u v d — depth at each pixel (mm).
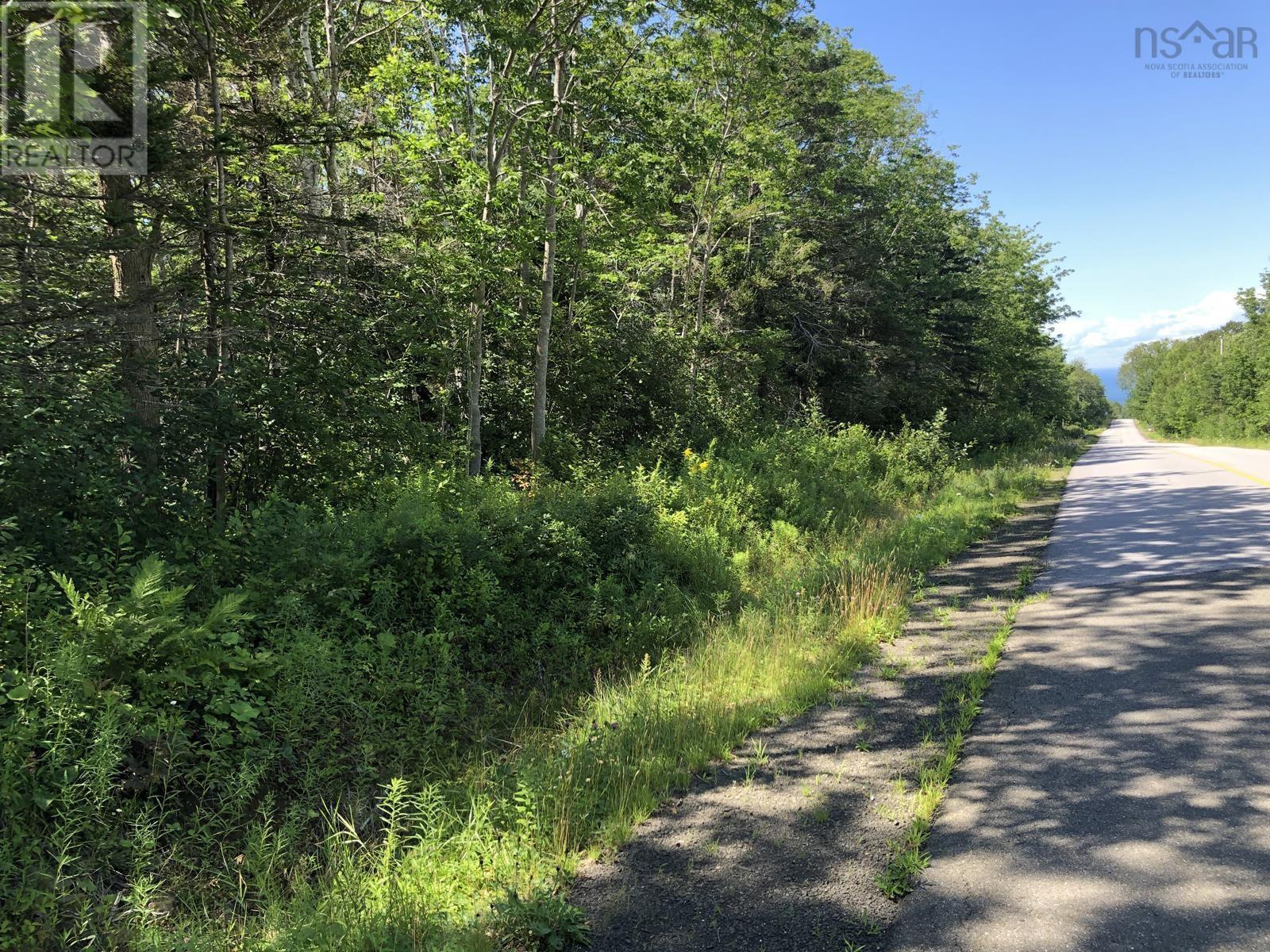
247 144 8805
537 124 14289
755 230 25234
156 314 7641
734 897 3025
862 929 2781
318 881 3391
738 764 4266
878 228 31203
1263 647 5375
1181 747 3977
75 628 4117
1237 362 52781
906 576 8586
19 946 2924
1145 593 7223
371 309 10469
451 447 12578
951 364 35875
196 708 4438
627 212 16500
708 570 8961
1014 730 4434
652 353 20328
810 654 6074
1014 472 20547
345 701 4918
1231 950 2490
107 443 5977
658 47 15680
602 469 15234
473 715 5578
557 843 3447
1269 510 11297
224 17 9789
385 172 14891
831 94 23781
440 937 2826
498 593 7031
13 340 5824
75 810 3412
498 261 12977
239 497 8414
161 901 3285
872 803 3721
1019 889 2928
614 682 6113
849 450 18359
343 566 6188
